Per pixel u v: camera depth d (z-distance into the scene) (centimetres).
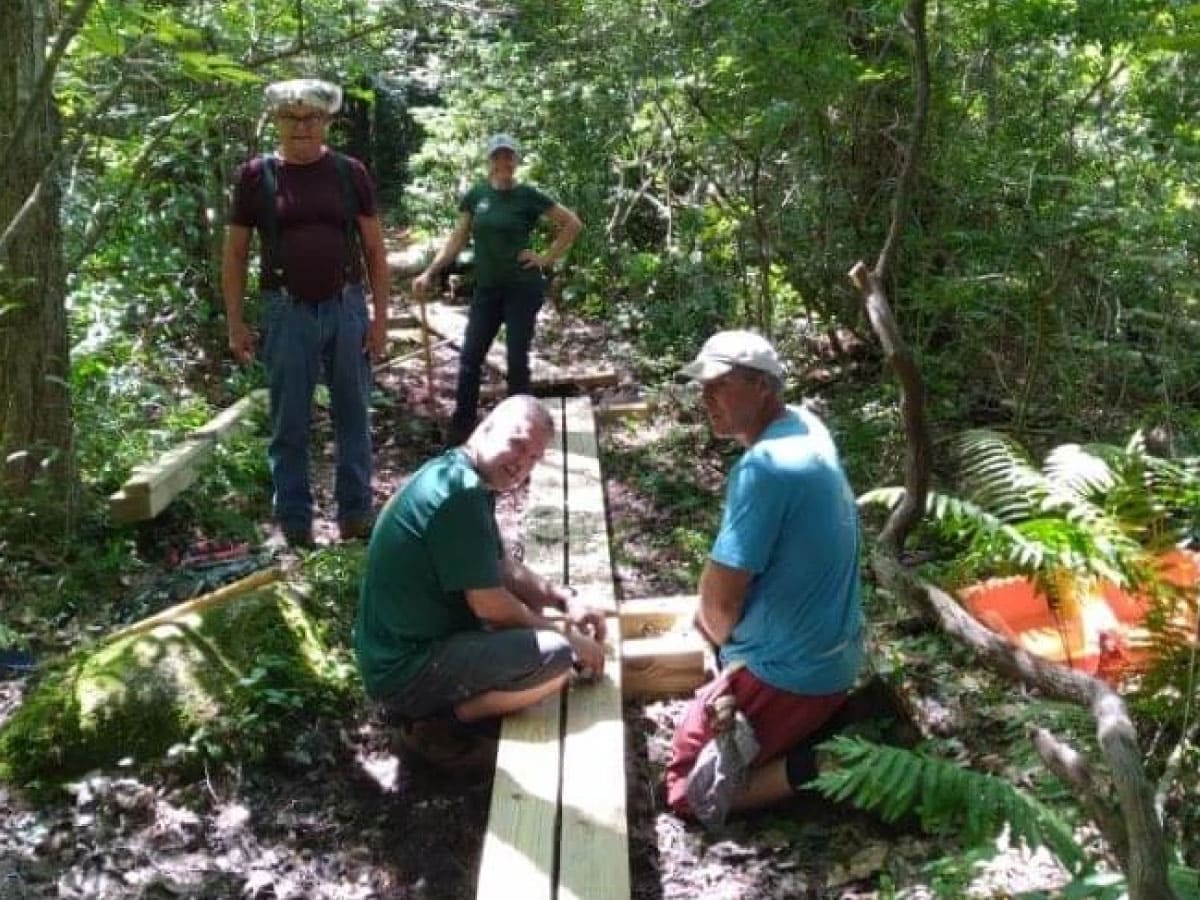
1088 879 263
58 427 574
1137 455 418
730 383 376
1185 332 678
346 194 559
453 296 1132
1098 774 336
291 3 748
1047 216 660
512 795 358
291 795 404
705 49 761
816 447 372
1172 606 379
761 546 364
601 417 790
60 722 409
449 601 397
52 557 554
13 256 553
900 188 438
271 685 434
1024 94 712
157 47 574
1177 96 681
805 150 757
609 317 1023
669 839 377
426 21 724
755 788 380
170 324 859
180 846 379
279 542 597
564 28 1012
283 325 557
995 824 295
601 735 388
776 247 776
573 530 575
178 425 696
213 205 902
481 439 395
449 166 1232
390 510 398
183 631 444
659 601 492
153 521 600
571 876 324
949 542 528
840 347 788
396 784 410
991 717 408
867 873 352
